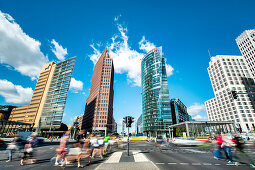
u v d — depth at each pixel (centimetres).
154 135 8200
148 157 964
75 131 5294
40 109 8956
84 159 892
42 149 1587
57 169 634
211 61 10550
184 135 4238
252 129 6950
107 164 645
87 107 13575
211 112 10462
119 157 904
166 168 648
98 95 10794
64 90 7969
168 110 8475
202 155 1066
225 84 9019
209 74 10762
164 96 8938
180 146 1953
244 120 7700
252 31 9088
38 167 672
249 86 8631
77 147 712
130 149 1522
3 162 796
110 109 11606
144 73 11281
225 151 811
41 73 10712
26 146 754
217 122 4394
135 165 624
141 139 4378
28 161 809
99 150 973
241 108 8031
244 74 9031
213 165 710
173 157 965
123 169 558
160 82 9431
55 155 1080
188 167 668
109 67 12331
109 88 11200
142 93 11156
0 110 10406
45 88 9594
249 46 9156
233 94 1275
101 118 10012
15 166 693
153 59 10719
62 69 8888
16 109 10512
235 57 9619
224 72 9138
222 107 9256
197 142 1955
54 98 8062
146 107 9669
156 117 8512
